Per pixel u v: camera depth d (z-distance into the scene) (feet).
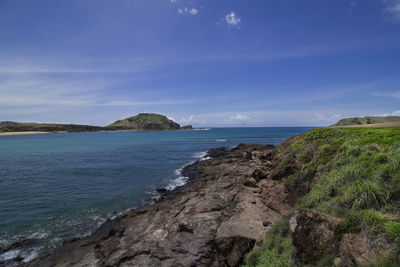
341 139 39.19
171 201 47.44
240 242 23.97
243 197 43.37
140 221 36.81
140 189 63.31
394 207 17.19
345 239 15.16
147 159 120.06
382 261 12.73
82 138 341.21
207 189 51.19
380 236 14.15
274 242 22.54
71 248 31.71
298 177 39.47
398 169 20.11
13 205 50.29
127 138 331.57
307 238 17.07
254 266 20.76
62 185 67.10
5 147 193.16
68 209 48.14
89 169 91.61
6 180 73.00
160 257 23.97
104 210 47.73
